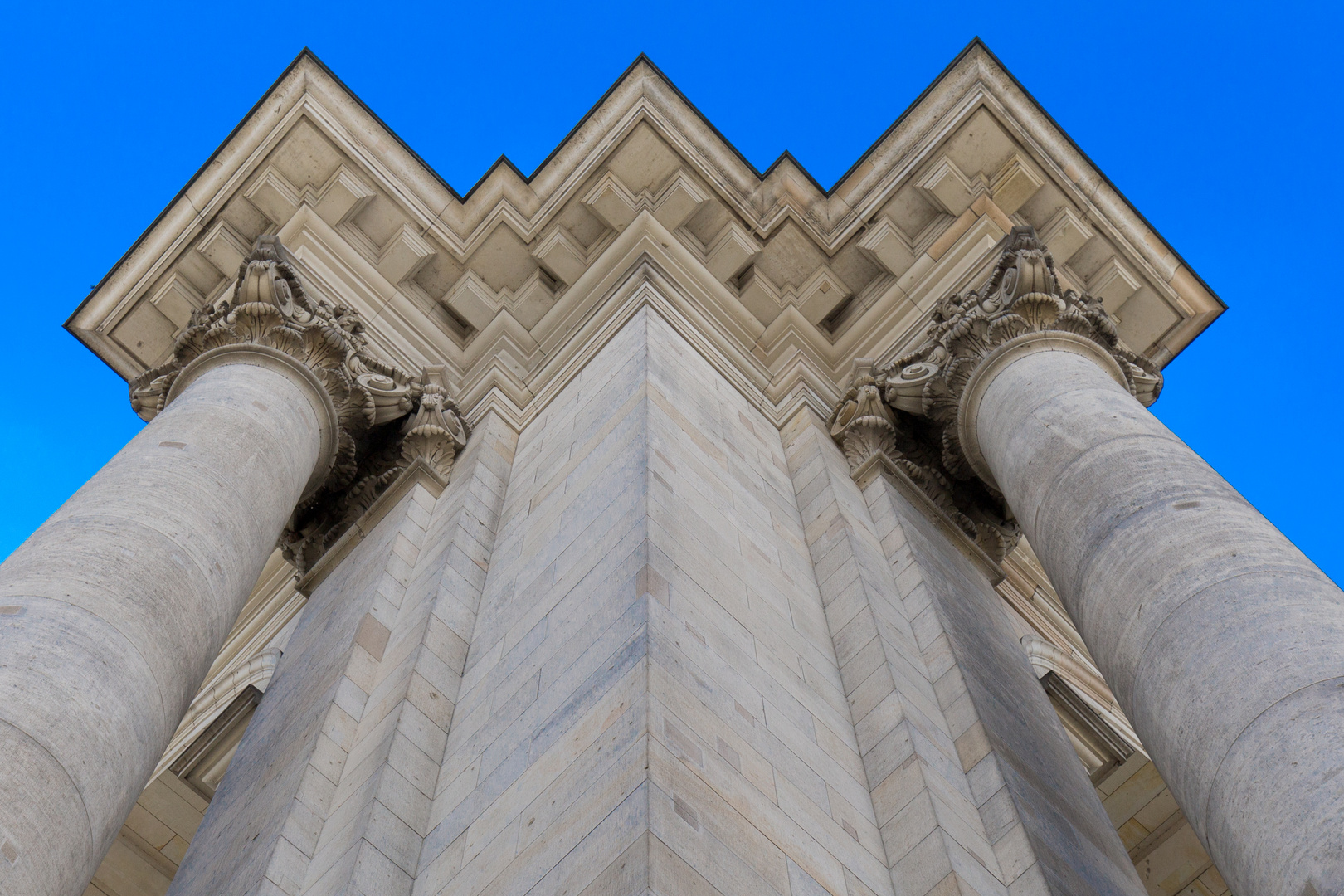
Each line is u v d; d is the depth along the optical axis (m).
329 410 20.94
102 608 13.24
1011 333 20.45
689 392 20.83
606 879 10.53
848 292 26.14
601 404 20.64
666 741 11.93
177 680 13.60
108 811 11.76
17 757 11.05
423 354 25.14
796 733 14.18
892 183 26.16
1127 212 26.55
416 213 26.03
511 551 18.52
